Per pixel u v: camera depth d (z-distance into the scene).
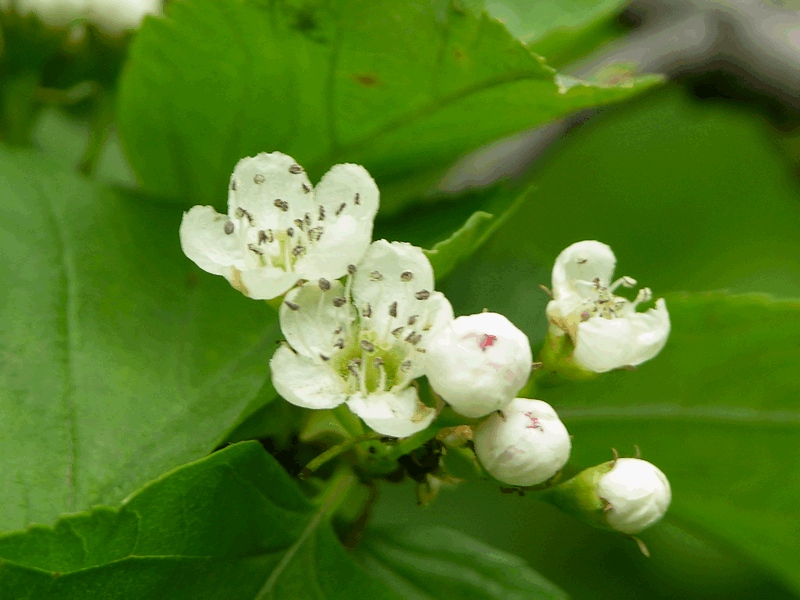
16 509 0.17
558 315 0.18
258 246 0.17
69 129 0.22
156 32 0.19
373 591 0.18
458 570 0.19
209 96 0.19
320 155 0.20
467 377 0.17
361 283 0.17
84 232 0.19
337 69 0.19
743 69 0.21
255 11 0.18
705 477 0.20
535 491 0.18
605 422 0.19
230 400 0.18
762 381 0.19
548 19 0.21
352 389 0.17
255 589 0.18
